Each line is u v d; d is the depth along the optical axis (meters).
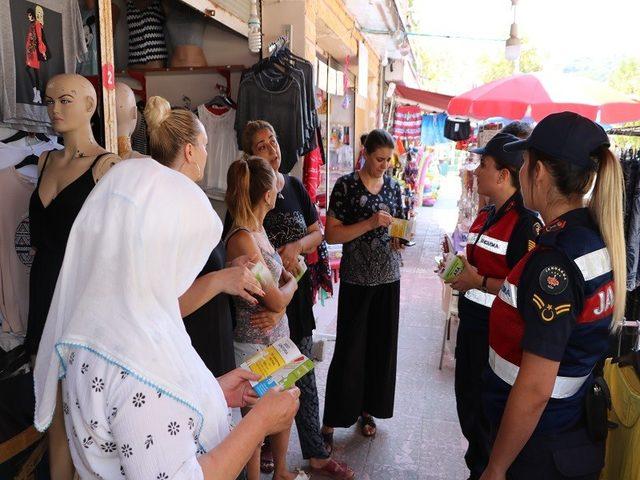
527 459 1.35
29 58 2.35
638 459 1.55
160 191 0.92
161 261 0.91
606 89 4.02
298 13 3.98
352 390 2.71
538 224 1.97
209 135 3.96
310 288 2.54
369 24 6.93
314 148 3.79
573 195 1.33
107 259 0.89
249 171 1.97
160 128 1.61
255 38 3.48
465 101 4.14
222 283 1.55
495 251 2.09
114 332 0.84
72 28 2.56
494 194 2.13
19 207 2.12
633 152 3.33
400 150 9.32
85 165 1.82
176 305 0.95
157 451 0.82
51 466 1.06
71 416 0.86
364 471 2.62
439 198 16.95
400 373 3.75
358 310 2.68
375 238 2.68
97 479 0.89
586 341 1.30
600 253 1.27
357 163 7.88
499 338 1.45
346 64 6.71
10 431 1.60
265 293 1.82
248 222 1.97
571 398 1.34
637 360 1.63
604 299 1.28
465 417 2.26
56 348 0.86
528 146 1.38
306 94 3.61
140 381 0.82
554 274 1.23
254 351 2.03
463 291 2.20
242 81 3.55
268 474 2.57
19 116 2.34
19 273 2.13
